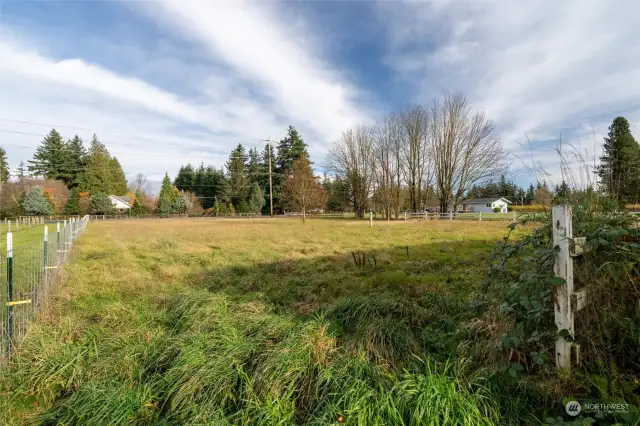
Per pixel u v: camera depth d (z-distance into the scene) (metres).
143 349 2.98
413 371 2.24
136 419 2.23
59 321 3.65
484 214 31.81
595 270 2.13
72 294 4.91
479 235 12.95
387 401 1.89
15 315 3.28
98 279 5.85
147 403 2.36
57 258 6.05
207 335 3.03
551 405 1.94
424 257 7.86
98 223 27.61
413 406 1.87
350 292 4.77
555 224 2.02
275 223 24.83
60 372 2.68
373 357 2.57
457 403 1.84
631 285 2.16
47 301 4.29
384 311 3.38
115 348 3.04
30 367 2.77
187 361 2.61
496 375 2.13
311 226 19.72
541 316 2.06
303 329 2.92
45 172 48.34
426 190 33.50
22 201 36.00
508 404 1.97
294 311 3.92
